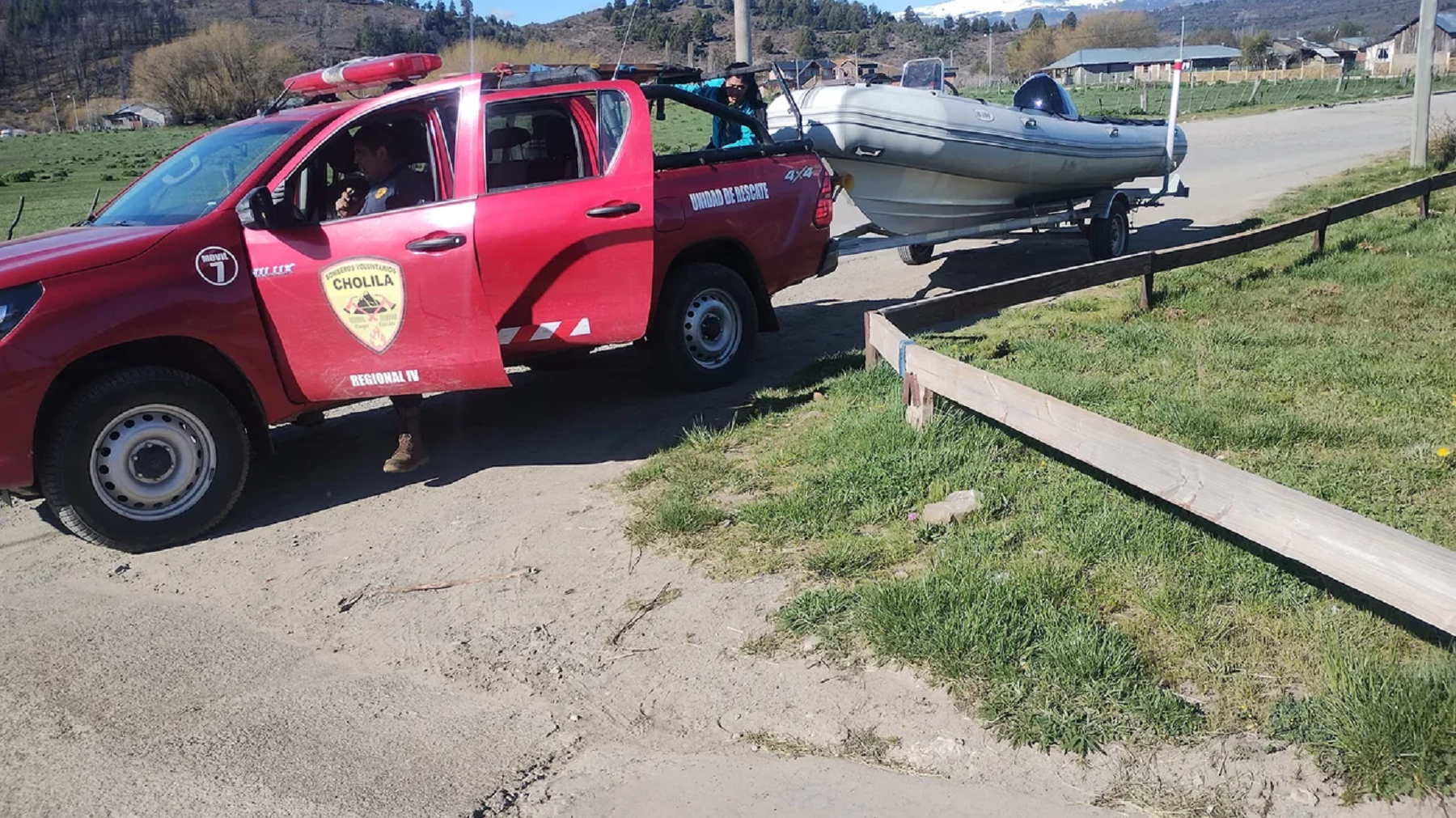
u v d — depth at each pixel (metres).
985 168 9.95
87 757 3.62
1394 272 9.33
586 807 3.26
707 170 7.09
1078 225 11.56
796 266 7.79
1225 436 5.53
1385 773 3.02
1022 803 3.12
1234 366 6.84
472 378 5.95
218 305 5.42
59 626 4.61
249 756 3.60
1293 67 102.75
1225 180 18.27
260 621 4.58
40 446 5.17
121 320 5.13
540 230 5.93
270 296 5.57
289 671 4.16
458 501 5.79
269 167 5.71
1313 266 9.76
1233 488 3.70
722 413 6.86
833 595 4.25
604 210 6.10
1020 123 10.13
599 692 3.88
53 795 3.43
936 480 5.20
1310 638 3.65
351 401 5.94
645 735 3.61
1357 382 6.37
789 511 5.04
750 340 7.52
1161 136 12.17
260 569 5.11
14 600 4.89
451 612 4.55
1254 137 27.34
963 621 3.87
